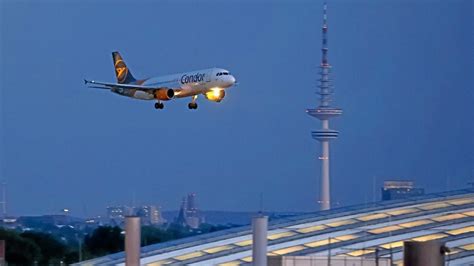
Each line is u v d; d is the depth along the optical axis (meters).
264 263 116.31
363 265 169.88
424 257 74.25
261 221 116.38
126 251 112.06
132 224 112.12
